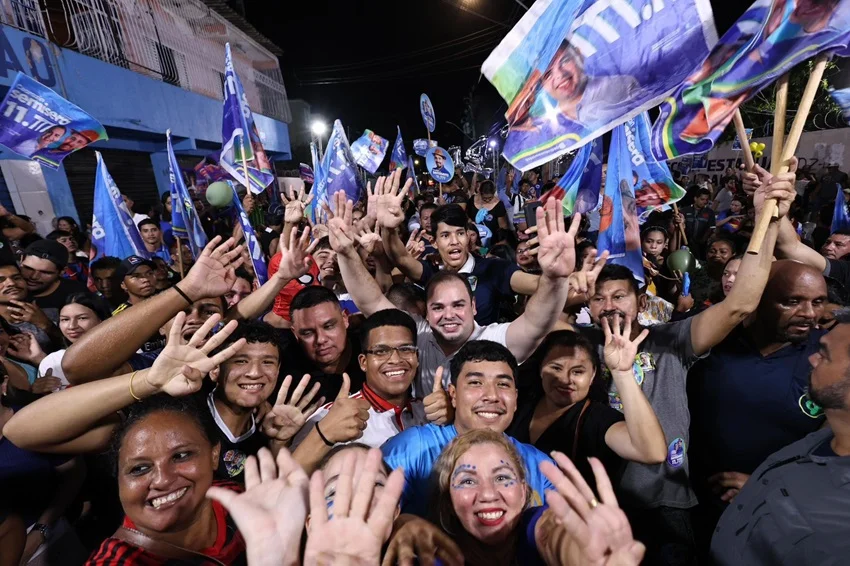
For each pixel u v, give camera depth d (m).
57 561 2.02
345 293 4.20
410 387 2.82
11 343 2.91
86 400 1.54
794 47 1.83
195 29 13.56
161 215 8.52
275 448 2.18
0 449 1.84
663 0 2.05
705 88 2.05
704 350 2.29
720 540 1.62
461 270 3.86
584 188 3.98
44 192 7.47
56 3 8.19
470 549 1.48
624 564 1.05
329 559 1.05
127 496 1.42
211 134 14.21
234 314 2.47
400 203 3.64
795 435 2.12
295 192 4.02
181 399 1.59
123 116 9.69
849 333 1.35
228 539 1.57
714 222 8.43
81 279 5.88
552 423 2.39
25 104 3.73
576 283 2.62
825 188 8.81
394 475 1.15
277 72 21.34
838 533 1.26
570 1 2.26
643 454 1.89
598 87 2.23
